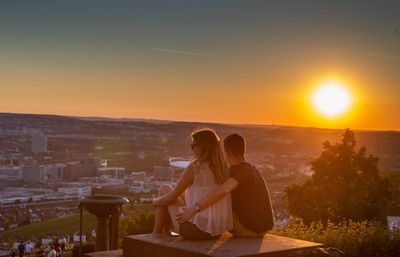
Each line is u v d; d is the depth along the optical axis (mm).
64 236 48344
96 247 10172
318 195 34688
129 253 6387
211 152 6164
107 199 10547
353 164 35938
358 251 11125
